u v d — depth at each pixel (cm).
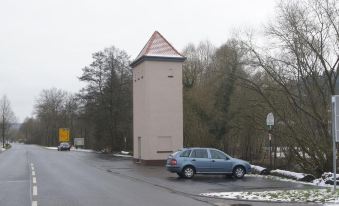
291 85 2903
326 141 2656
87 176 2498
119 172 2834
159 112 3706
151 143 3662
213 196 1557
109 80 7112
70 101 12431
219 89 4750
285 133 2947
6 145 11181
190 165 2369
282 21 2811
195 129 4988
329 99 2775
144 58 3706
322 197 1468
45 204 1372
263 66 2934
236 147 4956
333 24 2673
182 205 1349
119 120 7075
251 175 2558
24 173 2691
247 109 3653
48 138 13025
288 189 1828
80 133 11450
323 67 2748
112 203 1395
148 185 2002
